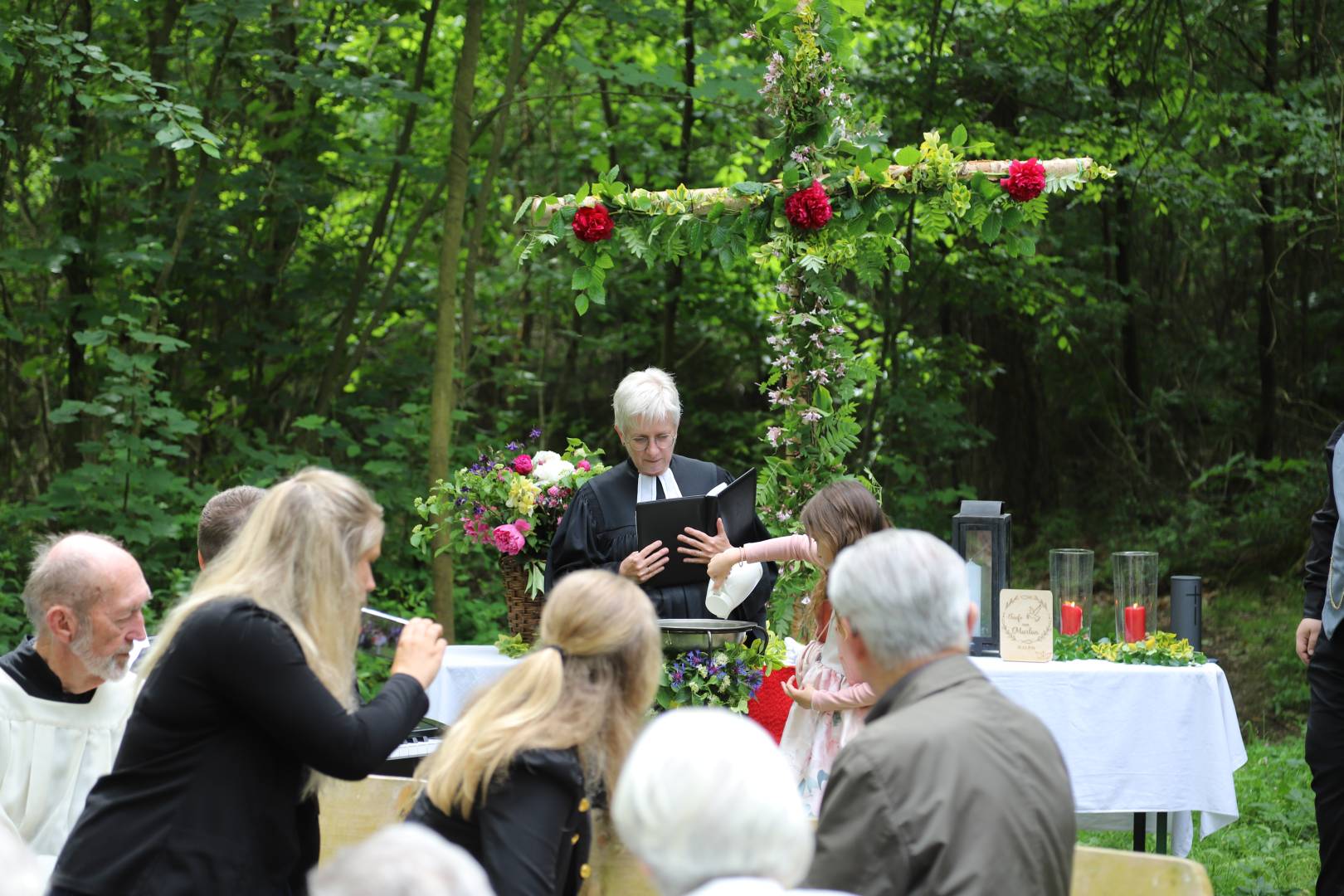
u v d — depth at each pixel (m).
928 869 1.97
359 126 11.91
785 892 1.60
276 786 2.40
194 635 2.33
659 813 1.63
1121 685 4.29
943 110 10.69
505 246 13.00
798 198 4.79
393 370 10.07
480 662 4.34
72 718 2.95
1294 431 12.56
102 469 7.89
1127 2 10.69
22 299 10.79
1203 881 2.44
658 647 2.44
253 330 10.00
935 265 11.10
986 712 2.11
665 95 10.82
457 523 4.48
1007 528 4.58
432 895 1.30
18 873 1.52
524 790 2.26
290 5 9.35
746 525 4.11
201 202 9.52
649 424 4.24
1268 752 7.29
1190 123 10.83
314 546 2.39
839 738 3.72
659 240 4.93
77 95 7.36
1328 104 10.01
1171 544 11.46
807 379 4.93
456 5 10.24
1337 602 4.27
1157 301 13.45
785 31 4.92
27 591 2.79
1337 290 12.01
